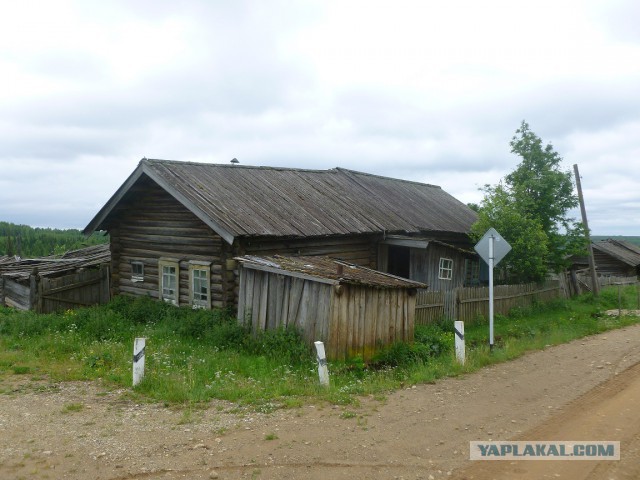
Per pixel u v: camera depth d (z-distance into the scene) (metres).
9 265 21.02
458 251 19.66
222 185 15.88
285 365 10.23
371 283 11.27
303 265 12.40
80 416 7.07
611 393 8.13
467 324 16.91
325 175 21.42
